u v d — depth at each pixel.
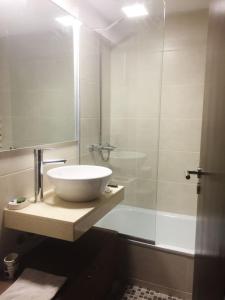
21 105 1.54
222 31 0.94
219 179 0.88
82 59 2.21
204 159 1.33
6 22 1.41
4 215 1.40
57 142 1.94
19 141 1.52
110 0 2.15
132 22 2.44
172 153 2.62
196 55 2.41
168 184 2.67
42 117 1.75
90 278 1.48
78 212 1.37
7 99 1.43
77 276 1.33
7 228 1.44
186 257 1.82
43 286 1.21
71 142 2.12
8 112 1.44
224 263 0.75
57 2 1.83
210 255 1.00
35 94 1.67
